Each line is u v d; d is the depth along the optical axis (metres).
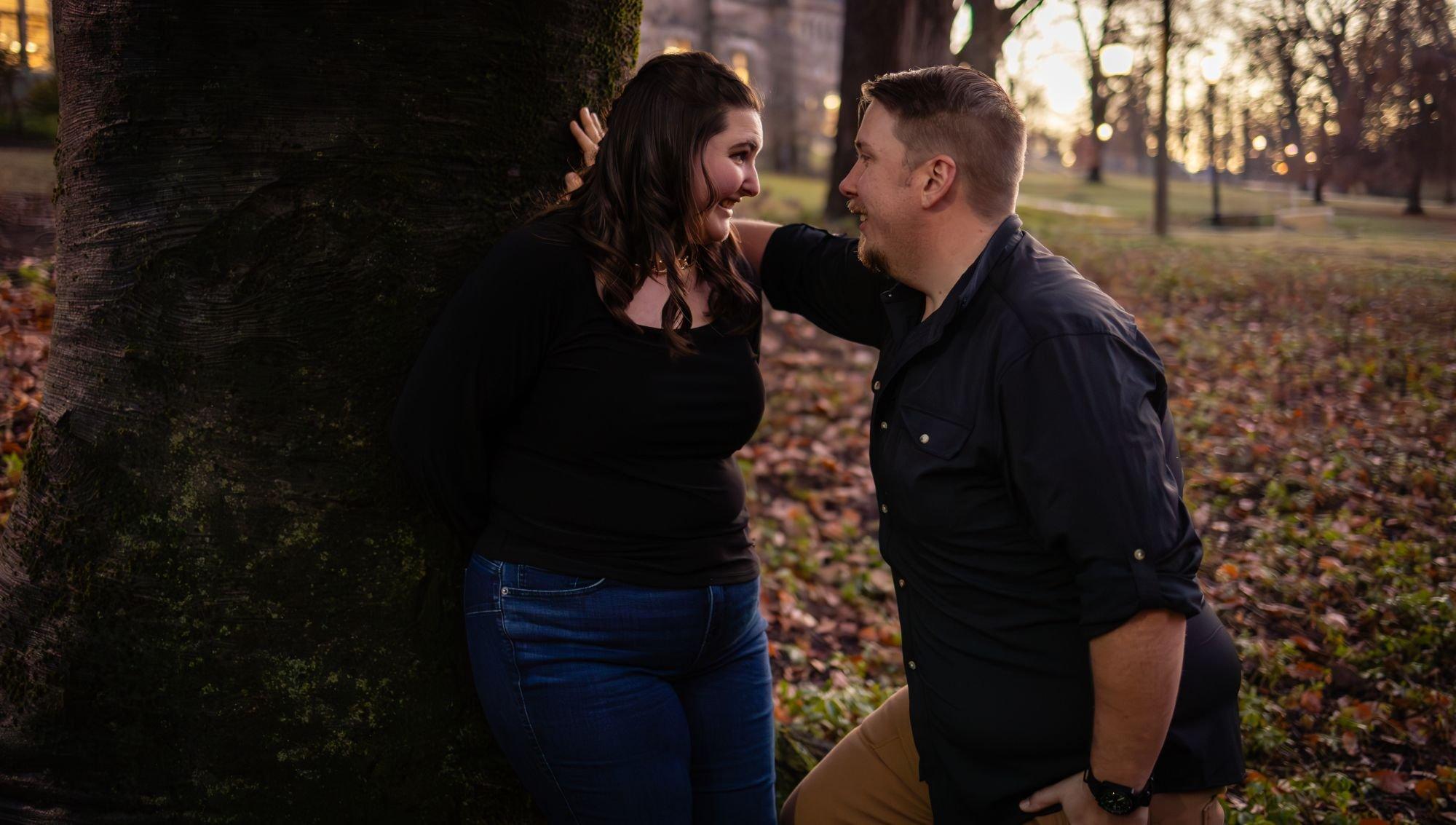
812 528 5.68
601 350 1.76
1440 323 11.27
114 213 1.91
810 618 4.70
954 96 1.72
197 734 1.94
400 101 1.88
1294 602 4.88
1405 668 4.18
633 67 2.23
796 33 37.44
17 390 4.67
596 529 1.78
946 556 1.75
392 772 2.00
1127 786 1.62
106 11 1.86
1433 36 21.33
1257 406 8.02
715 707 1.97
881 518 1.90
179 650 1.92
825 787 2.20
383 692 1.99
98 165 1.91
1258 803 3.25
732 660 2.00
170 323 1.90
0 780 1.96
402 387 1.95
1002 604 1.71
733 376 1.86
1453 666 4.21
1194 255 17.00
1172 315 11.77
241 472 1.92
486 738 2.07
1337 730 3.77
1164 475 1.56
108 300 1.93
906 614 1.87
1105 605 1.51
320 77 1.85
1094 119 31.39
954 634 1.77
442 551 2.02
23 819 1.95
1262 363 9.41
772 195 20.42
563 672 1.78
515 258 1.72
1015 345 1.61
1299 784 3.35
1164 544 1.52
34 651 1.97
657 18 36.31
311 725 1.96
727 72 1.83
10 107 10.96
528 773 1.87
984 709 1.75
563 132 2.05
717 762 1.98
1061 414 1.55
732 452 1.95
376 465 1.96
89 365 1.96
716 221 1.83
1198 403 8.10
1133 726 1.57
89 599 1.94
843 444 7.03
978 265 1.71
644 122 1.77
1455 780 3.41
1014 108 1.76
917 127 1.72
